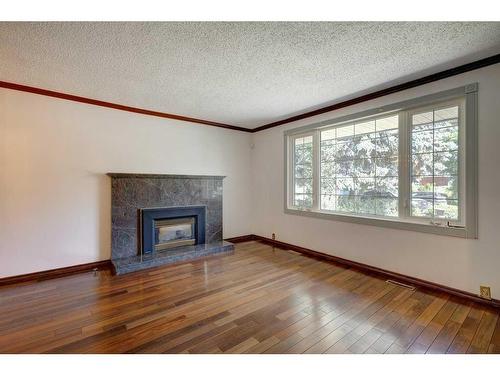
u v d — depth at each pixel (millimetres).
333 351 1659
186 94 3066
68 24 1698
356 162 3324
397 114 2895
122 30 1775
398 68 2400
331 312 2152
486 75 2215
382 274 2982
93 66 2326
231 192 4668
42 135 2941
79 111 3166
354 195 3355
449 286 2463
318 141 3801
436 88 2523
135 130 3600
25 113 2842
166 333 1846
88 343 1730
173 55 2133
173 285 2713
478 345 1709
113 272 3115
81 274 3051
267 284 2740
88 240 3246
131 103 3408
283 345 1720
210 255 3812
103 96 3135
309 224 3904
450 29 1788
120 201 3404
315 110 3727
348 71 2461
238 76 2562
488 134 2211
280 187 4379
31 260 2887
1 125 2729
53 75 2527
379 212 3084
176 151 3988
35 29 1747
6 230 2758
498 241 2170
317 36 1876
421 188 2705
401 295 2467
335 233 3533
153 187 3680
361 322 1998
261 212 4777
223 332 1861
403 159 2834
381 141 3057
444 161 2529
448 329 1896
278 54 2129
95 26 1727
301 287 2662
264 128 4668
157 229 3752
